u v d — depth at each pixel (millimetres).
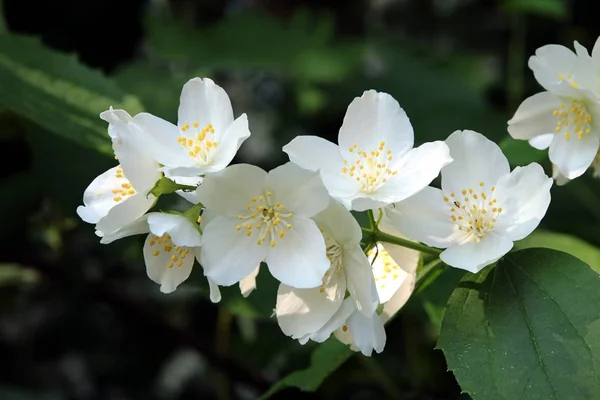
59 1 528
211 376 577
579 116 345
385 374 470
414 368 473
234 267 314
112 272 531
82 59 548
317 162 325
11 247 460
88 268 509
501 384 308
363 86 565
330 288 320
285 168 312
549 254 321
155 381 582
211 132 326
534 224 322
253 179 315
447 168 328
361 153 328
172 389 578
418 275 333
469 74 582
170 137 324
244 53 554
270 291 373
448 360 313
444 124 524
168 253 326
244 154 589
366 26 646
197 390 578
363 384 491
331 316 319
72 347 583
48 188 431
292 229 316
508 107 561
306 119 583
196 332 545
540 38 617
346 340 331
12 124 454
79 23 539
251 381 466
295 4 638
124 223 316
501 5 572
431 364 477
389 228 330
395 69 572
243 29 561
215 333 549
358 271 315
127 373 582
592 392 304
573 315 312
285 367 466
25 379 574
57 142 433
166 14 617
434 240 323
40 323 581
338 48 562
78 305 582
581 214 464
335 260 320
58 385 577
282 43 557
